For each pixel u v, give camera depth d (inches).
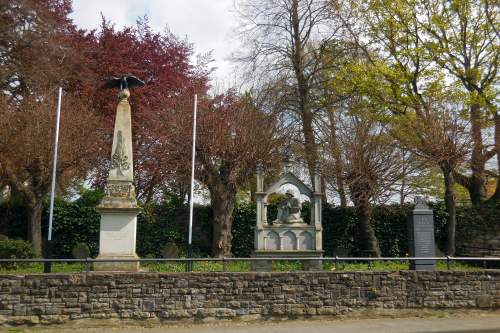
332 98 1008.9
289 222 708.7
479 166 832.3
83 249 702.5
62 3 1088.2
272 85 1005.2
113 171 589.3
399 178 796.0
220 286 502.3
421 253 582.9
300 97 1033.5
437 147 757.3
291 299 509.4
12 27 901.2
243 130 797.2
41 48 916.6
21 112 763.4
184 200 930.7
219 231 762.8
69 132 757.9
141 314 488.4
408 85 896.3
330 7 1021.8
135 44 1119.6
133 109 1017.5
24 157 724.7
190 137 780.0
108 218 572.4
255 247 703.7
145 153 922.1
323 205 893.8
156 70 1098.1
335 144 827.4
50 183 751.1
